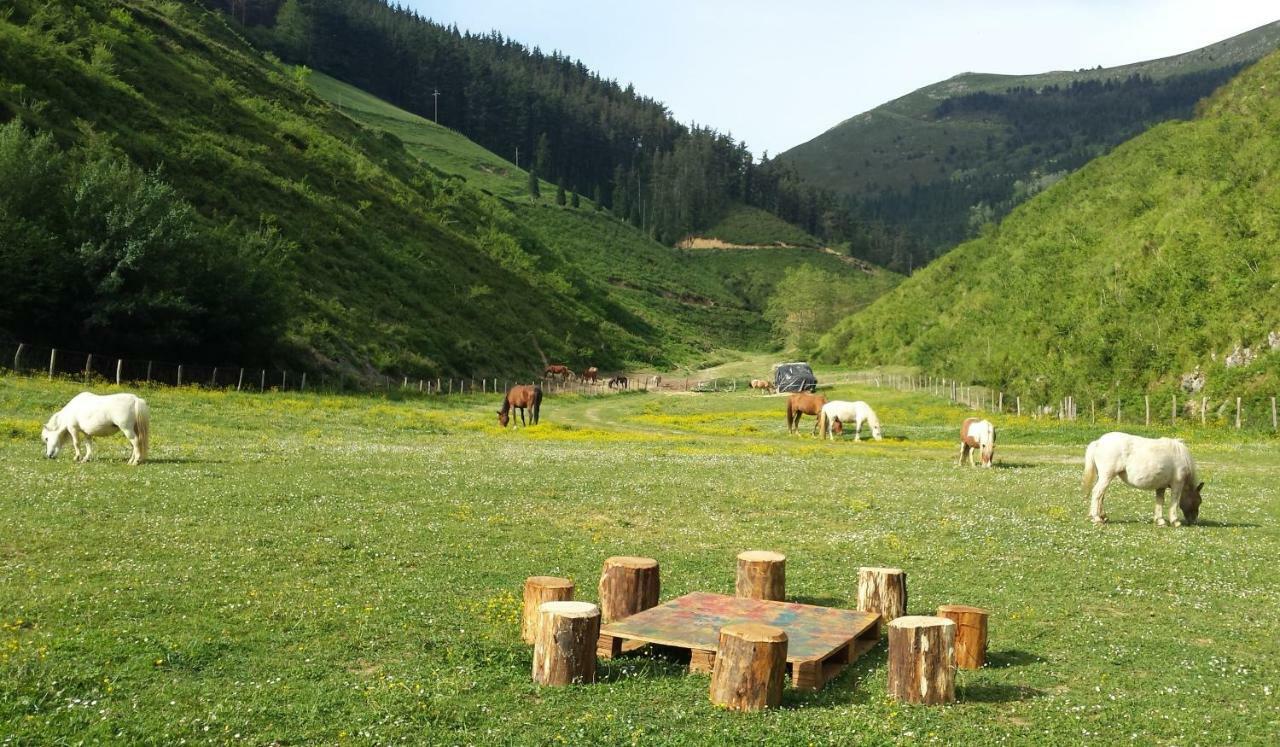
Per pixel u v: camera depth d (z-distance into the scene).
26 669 9.20
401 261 91.88
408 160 141.88
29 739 7.73
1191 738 8.54
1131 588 14.47
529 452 33.38
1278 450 37.78
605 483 24.36
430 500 20.45
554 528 18.27
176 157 77.88
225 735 8.04
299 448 30.08
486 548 16.14
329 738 8.12
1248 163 69.25
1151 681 10.23
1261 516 21.61
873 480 27.00
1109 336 62.38
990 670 10.54
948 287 105.88
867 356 109.81
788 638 9.73
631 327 147.50
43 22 85.94
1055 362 66.31
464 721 8.58
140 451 24.14
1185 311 59.22
